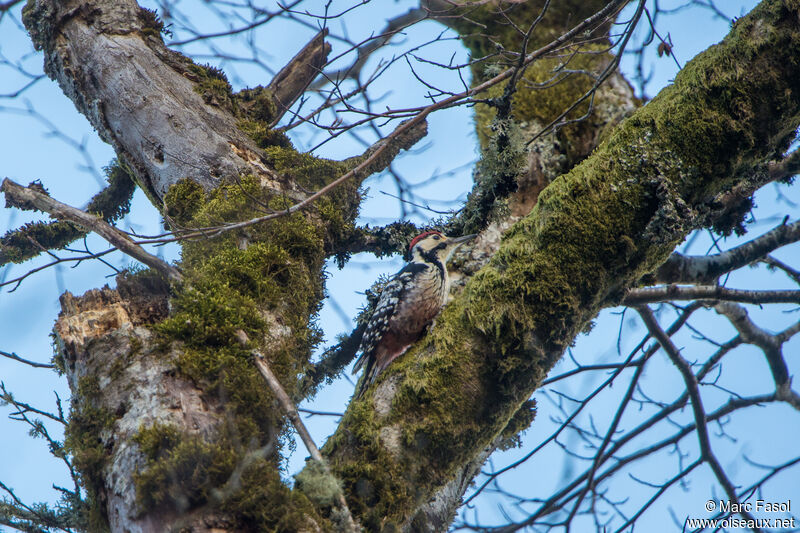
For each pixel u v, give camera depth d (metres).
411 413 7.58
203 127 10.09
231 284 8.21
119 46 10.64
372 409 7.69
